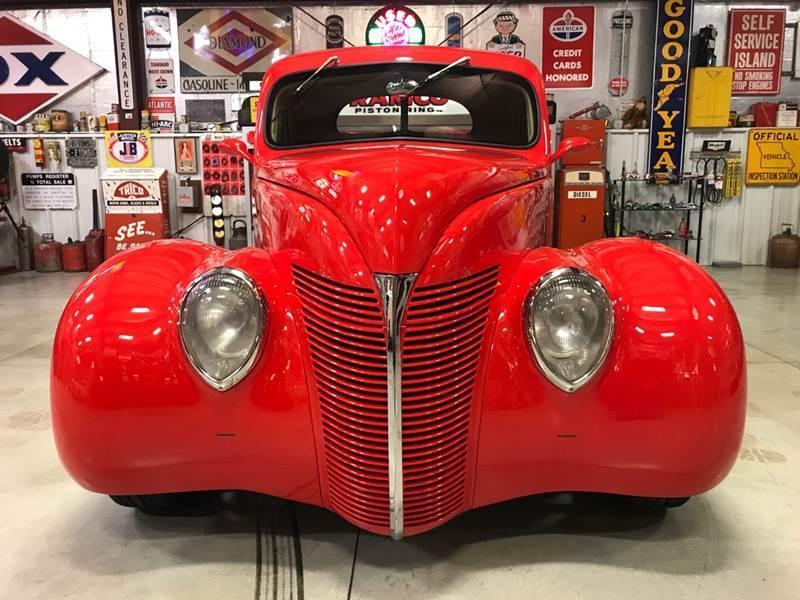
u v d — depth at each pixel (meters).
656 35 7.62
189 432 1.64
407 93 2.45
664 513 2.03
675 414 1.56
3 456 2.54
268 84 2.63
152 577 1.71
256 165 2.42
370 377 1.58
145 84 8.30
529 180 2.03
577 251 1.93
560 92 8.21
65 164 8.07
